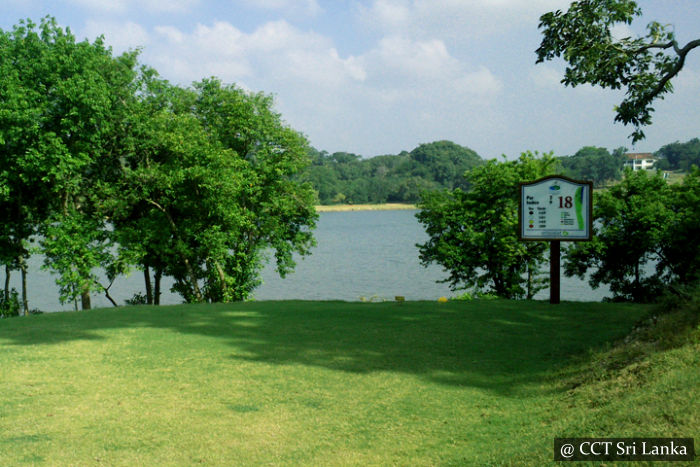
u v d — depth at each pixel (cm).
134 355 1041
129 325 1367
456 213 2630
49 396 796
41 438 638
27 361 997
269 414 720
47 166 2186
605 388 690
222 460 579
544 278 2602
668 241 2147
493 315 1376
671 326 831
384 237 9569
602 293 3775
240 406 752
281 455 591
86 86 2277
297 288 4559
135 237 2620
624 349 852
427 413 715
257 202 3092
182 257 2888
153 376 898
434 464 557
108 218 2678
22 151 2262
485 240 2567
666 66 1443
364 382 856
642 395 587
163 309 1681
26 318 1520
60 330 1300
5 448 606
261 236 3170
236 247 3066
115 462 572
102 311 1650
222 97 3070
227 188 2645
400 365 949
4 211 2520
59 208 2608
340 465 564
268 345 1117
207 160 2656
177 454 594
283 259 3212
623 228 2270
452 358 984
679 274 2150
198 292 2908
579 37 1430
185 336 1216
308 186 3238
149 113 2742
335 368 938
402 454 588
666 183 2392
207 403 765
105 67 2528
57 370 936
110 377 894
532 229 1507
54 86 2273
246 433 655
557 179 1489
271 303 1842
